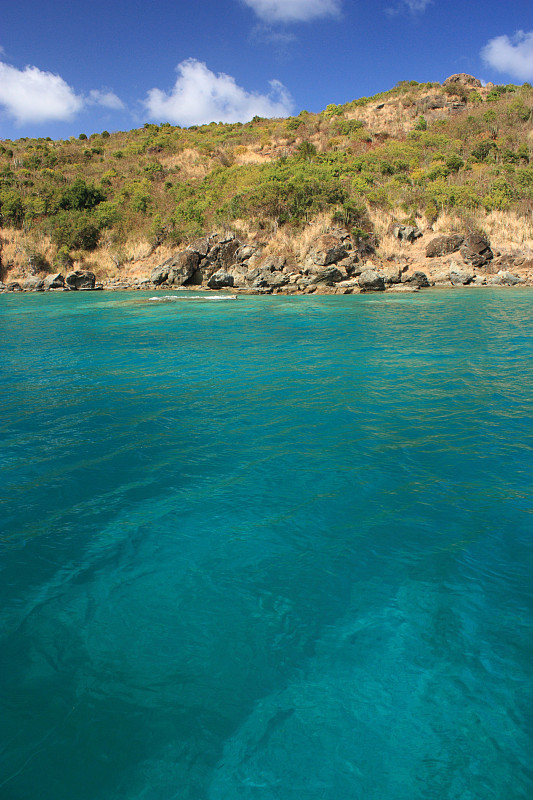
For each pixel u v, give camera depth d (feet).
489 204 136.26
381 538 16.11
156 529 16.83
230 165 182.39
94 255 142.51
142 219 149.79
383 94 240.12
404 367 39.11
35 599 13.47
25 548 15.79
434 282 118.93
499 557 15.02
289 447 23.54
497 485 19.51
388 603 13.16
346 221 126.52
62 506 18.37
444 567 14.62
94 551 15.66
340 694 10.51
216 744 9.43
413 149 171.83
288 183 131.54
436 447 23.29
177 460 22.27
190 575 14.44
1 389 34.65
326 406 29.66
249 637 12.08
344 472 20.81
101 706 10.19
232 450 23.30
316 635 12.13
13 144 215.51
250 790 8.58
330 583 14.01
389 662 11.31
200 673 11.04
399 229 129.80
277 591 13.71
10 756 9.14
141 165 189.47
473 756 9.19
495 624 12.39
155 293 115.96
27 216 148.36
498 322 62.39
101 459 22.45
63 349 49.55
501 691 10.54
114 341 53.93
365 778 8.78
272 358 43.60
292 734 9.66
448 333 54.75
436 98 218.18
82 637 12.10
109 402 31.19
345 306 84.48
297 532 16.53
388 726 9.80
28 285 128.16
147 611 13.00
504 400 30.19
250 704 10.30
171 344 51.57
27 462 22.22
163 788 8.61
